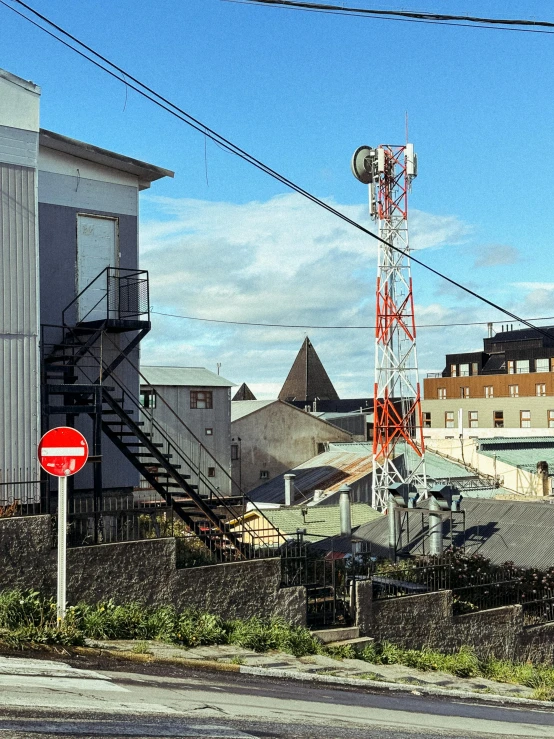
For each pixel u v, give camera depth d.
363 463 54.72
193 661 13.75
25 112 19.11
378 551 27.38
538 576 23.11
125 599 17.47
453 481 54.25
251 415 62.56
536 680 19.27
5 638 12.19
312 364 128.00
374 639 19.95
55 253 21.97
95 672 11.30
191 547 20.36
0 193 18.62
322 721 10.12
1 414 18.31
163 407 51.31
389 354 47.56
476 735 10.70
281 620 19.23
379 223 46.72
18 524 16.44
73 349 20.86
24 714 8.11
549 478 54.38
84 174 22.66
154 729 8.25
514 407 80.94
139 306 22.73
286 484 48.53
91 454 22.19
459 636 21.31
